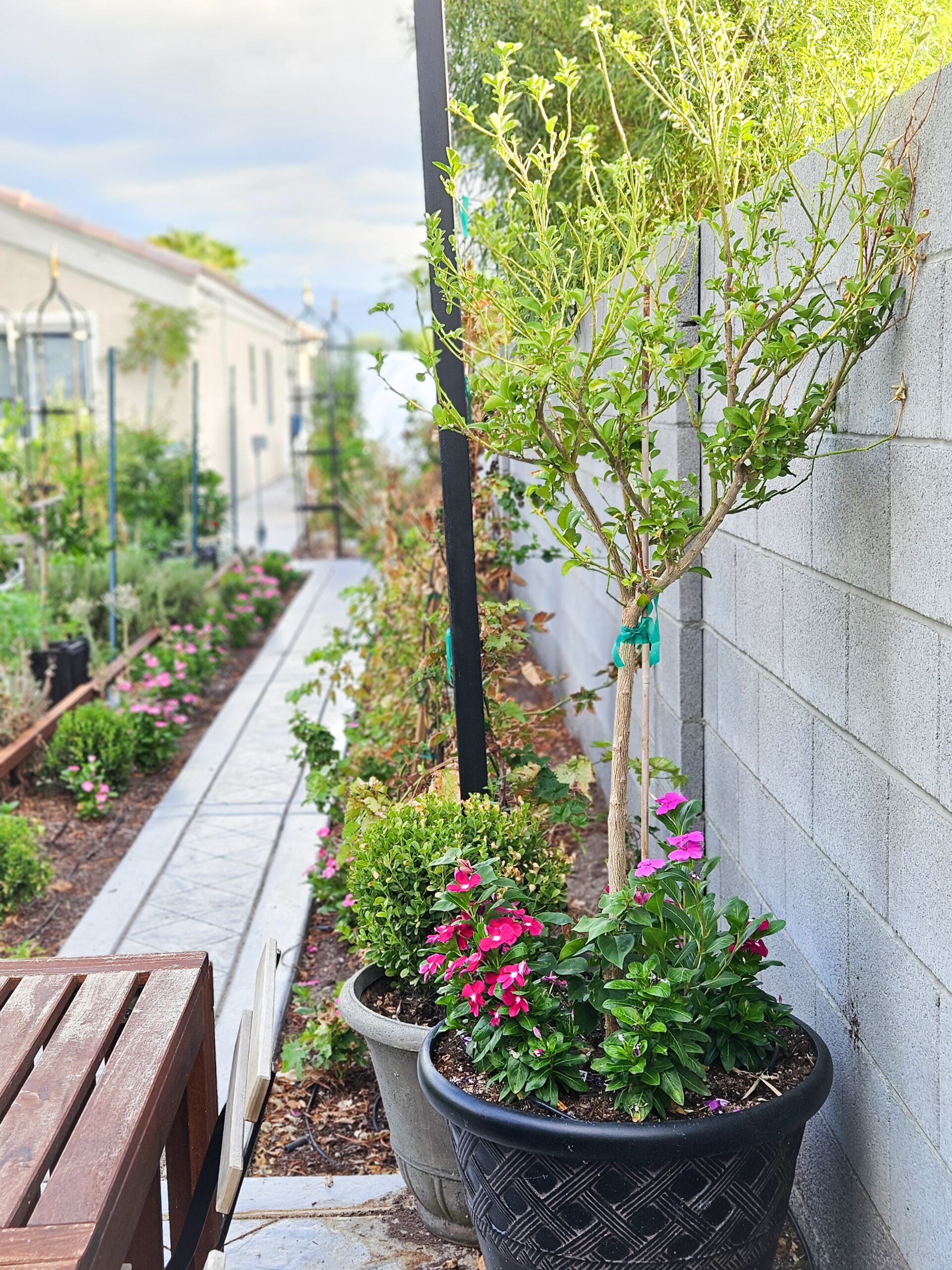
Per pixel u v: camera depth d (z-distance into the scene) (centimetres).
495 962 189
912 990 161
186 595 878
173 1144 200
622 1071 169
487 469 379
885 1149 173
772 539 227
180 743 639
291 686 759
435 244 191
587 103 320
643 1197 162
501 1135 167
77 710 563
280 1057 309
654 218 268
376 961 245
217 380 1783
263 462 2475
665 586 188
